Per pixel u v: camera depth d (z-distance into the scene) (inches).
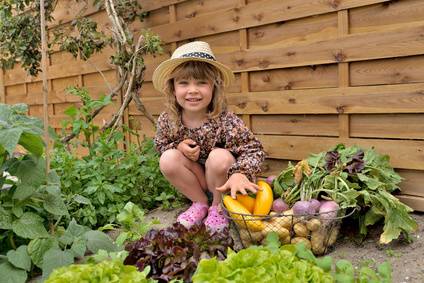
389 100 100.7
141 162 128.3
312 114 116.6
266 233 81.3
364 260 79.5
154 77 102.4
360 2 102.7
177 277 59.6
